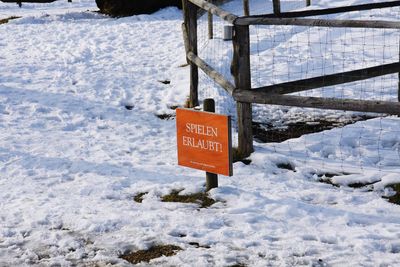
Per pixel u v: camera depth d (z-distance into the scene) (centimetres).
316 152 867
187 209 690
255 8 2083
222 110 1089
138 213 676
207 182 737
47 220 666
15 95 1200
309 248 584
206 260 570
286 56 1430
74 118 1082
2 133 993
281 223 646
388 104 729
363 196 724
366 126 952
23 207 703
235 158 850
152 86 1271
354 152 859
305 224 644
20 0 2645
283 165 828
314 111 1083
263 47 1532
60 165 845
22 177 805
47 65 1448
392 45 1459
